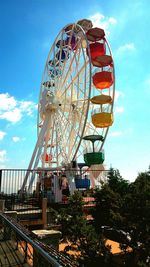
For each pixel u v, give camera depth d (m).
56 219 13.91
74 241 11.66
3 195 17.25
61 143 30.69
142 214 11.47
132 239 11.51
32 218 15.89
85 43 29.14
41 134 31.52
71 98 29.75
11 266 6.43
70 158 29.30
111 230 13.71
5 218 8.54
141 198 11.62
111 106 28.09
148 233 11.20
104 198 14.20
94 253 10.78
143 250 11.16
